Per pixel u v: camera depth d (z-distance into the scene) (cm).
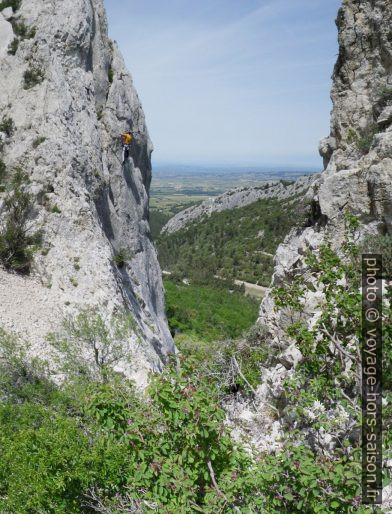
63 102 2709
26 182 2470
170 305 4594
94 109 2998
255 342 1564
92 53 3122
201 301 5147
